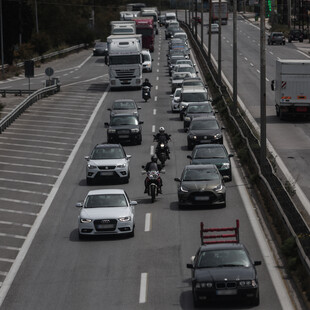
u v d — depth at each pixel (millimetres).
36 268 67500
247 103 177625
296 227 67500
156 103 184375
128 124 133375
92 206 77938
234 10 145500
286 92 149750
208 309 52969
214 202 85625
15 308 56531
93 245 74125
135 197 95062
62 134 145750
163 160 111562
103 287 60469
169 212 85938
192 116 142250
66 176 110062
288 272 61500
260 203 87500
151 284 60438
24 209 91688
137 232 77938
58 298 58344
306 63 148125
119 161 103875
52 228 82438
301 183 97812
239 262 53812
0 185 105375
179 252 69812
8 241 77562
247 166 107438
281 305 53344
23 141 139500
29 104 181625
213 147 103000
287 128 143500
